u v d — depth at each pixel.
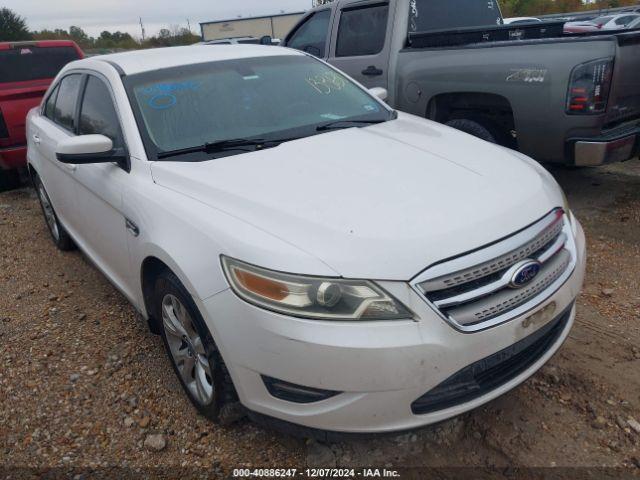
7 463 2.70
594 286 3.89
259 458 2.62
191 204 2.63
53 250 5.30
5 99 6.77
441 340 2.13
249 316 2.22
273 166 2.82
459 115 5.68
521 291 2.33
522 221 2.41
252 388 2.34
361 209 2.37
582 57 4.44
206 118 3.28
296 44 7.52
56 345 3.62
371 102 3.88
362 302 2.11
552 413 2.74
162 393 3.11
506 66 4.91
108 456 2.70
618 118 4.68
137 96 3.30
